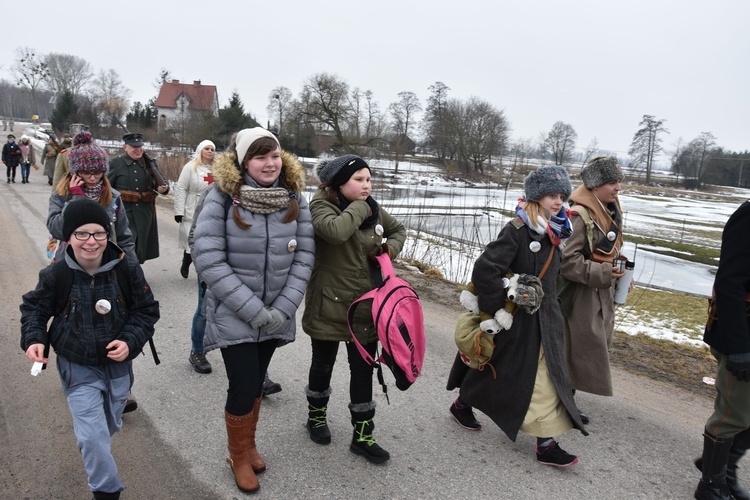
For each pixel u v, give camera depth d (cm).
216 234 281
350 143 4681
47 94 11025
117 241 367
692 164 5950
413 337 304
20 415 362
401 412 399
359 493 298
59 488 290
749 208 275
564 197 328
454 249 1074
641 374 499
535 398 323
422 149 5947
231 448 296
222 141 4103
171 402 391
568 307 375
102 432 253
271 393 407
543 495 308
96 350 258
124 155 625
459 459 339
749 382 286
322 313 322
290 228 294
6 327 514
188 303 622
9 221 1068
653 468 344
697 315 750
